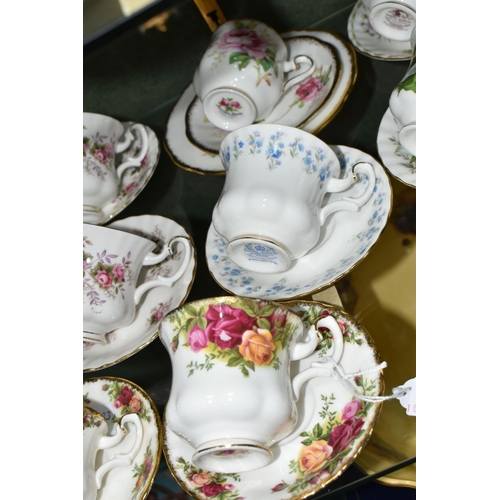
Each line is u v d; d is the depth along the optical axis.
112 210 0.77
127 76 0.80
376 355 0.51
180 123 0.80
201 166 0.73
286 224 0.54
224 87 0.67
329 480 0.47
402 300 0.57
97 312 0.63
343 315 0.54
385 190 0.58
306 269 0.60
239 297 0.47
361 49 0.72
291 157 0.55
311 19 0.79
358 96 0.69
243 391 0.46
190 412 0.46
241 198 0.55
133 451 0.55
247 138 0.56
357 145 0.66
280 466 0.51
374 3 0.66
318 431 0.52
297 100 0.72
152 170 0.78
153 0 0.61
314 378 0.54
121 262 0.64
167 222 0.73
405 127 0.53
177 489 0.56
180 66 0.81
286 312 0.48
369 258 0.60
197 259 0.69
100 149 0.74
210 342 0.47
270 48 0.69
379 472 0.48
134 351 0.63
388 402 0.52
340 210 0.60
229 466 0.48
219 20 0.76
